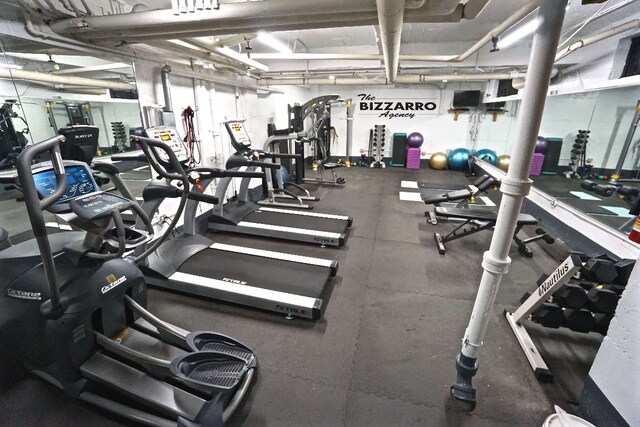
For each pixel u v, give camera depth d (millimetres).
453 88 8156
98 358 1727
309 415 1648
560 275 1833
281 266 2889
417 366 1962
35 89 2564
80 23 2250
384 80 6652
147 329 2021
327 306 2559
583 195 4352
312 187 6469
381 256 3441
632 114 4215
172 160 1876
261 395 1759
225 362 1699
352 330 2281
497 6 4410
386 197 5766
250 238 3898
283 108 7352
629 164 4285
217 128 4574
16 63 2418
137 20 2150
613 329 1412
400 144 8562
